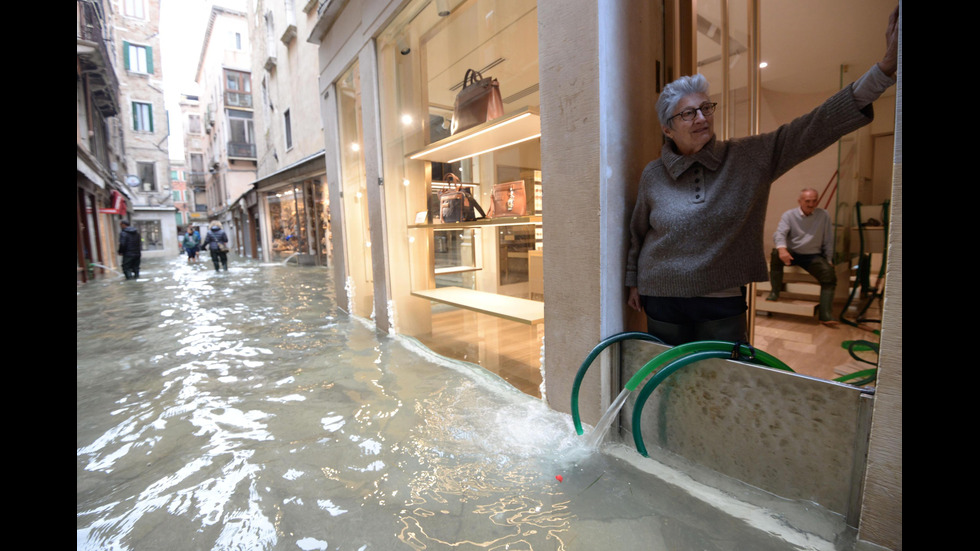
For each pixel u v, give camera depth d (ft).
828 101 4.11
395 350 11.76
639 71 5.97
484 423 6.97
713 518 4.43
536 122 7.76
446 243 13.25
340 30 15.01
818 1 9.23
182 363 11.35
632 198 6.05
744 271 4.88
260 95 55.72
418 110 11.83
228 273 39.83
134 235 37.96
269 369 10.57
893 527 3.64
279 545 4.38
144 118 86.69
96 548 4.41
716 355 4.73
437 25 10.80
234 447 6.63
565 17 5.91
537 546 4.15
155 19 86.53
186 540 4.52
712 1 8.71
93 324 17.19
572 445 6.04
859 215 11.29
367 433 6.89
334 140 17.31
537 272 10.36
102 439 7.07
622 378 6.13
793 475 4.42
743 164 4.70
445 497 5.08
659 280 5.26
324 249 43.93
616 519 4.50
